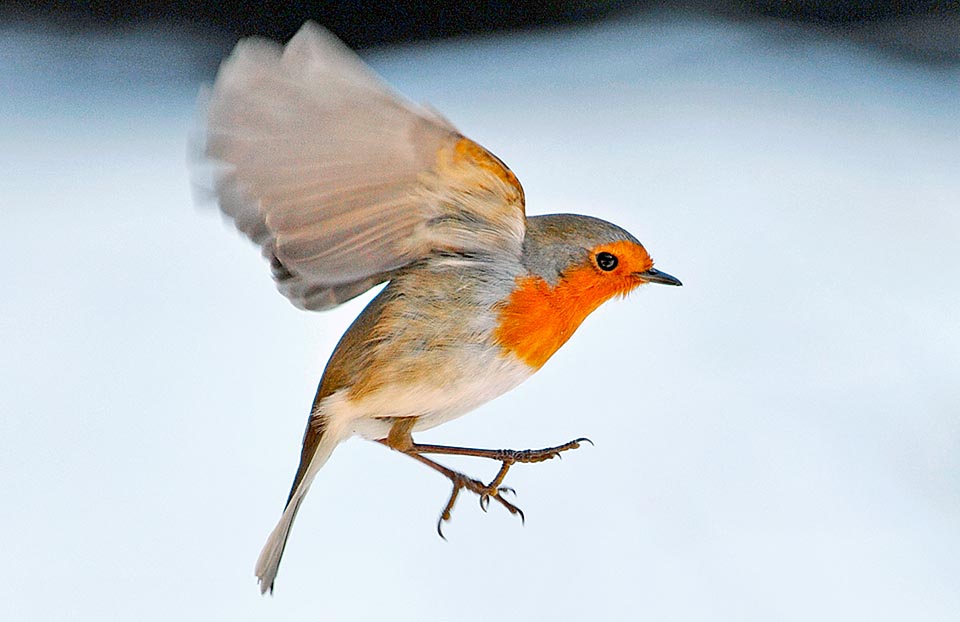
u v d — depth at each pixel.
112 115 3.70
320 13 4.14
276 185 2.42
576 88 4.01
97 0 4.08
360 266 2.45
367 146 2.42
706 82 3.94
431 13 4.24
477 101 3.90
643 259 2.46
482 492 2.49
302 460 2.47
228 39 4.10
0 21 4.09
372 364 2.46
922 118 3.79
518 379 2.47
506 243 2.46
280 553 2.47
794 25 4.41
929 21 4.22
